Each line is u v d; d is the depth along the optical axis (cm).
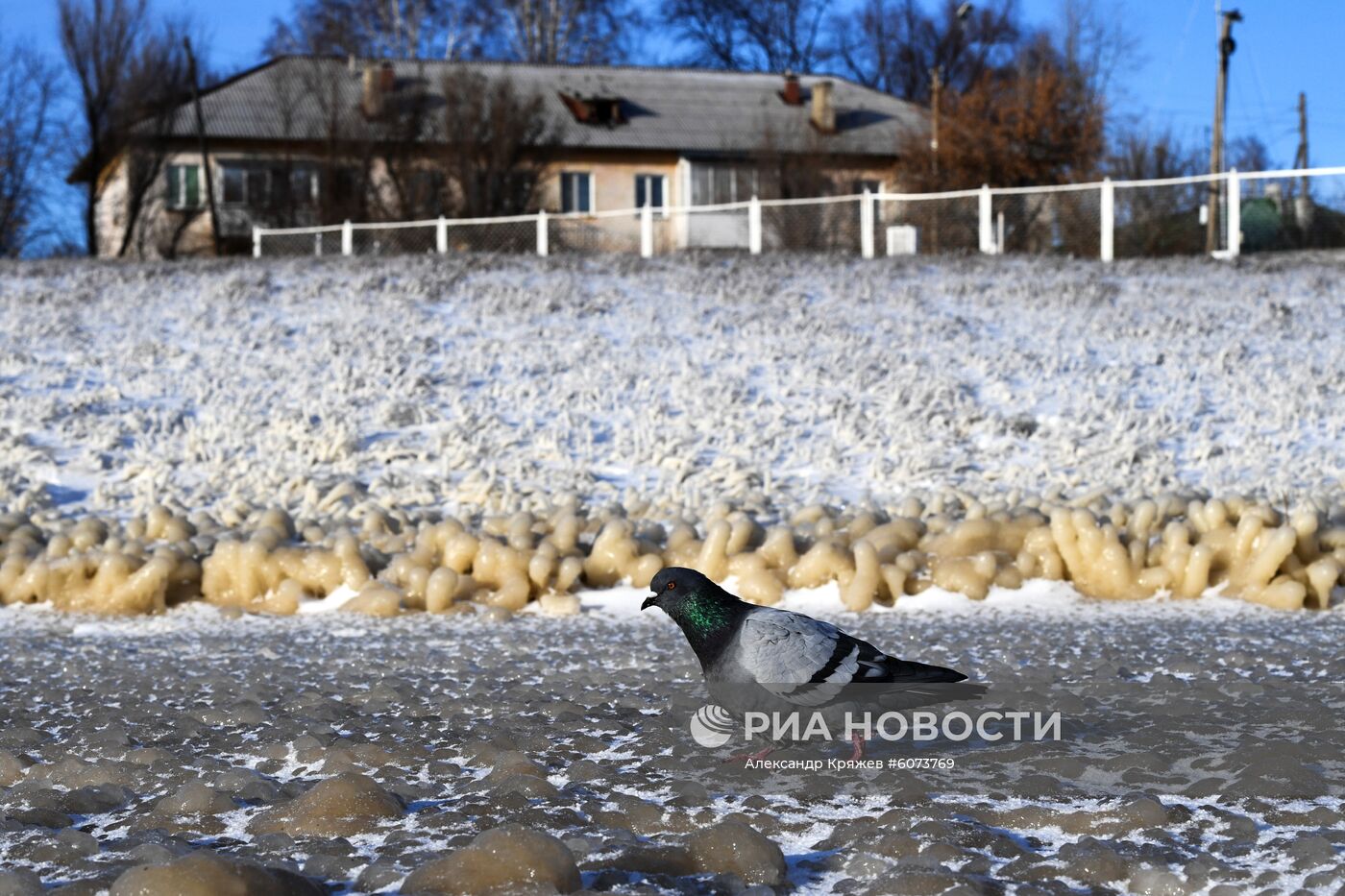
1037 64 5488
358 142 4112
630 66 5384
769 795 402
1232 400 1705
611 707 553
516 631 813
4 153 3691
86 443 1503
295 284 2220
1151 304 2108
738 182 4653
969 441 1560
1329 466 1436
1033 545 945
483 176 4072
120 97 3641
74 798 396
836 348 1900
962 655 685
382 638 796
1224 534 941
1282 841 343
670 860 323
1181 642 730
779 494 1321
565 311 2075
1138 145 4884
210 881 284
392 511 1173
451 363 1841
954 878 304
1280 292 2169
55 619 881
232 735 503
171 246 4047
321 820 364
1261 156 5853
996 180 4156
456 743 477
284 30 6119
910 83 6750
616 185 4916
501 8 6244
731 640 409
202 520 1136
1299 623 811
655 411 1638
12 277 2309
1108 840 347
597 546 951
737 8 6762
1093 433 1576
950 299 2166
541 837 311
